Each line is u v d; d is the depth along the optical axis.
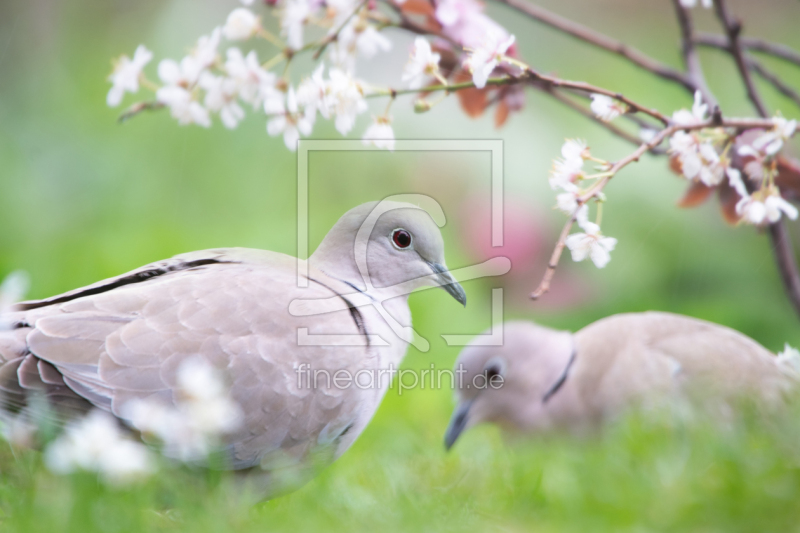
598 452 8.03
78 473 6.70
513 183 18.05
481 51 8.00
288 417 7.46
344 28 9.07
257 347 7.36
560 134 19.08
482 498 7.58
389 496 7.76
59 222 18.17
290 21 8.91
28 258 15.76
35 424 7.00
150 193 19.19
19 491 7.08
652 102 21.41
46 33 22.42
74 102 21.03
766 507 6.56
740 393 9.36
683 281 17.33
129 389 7.05
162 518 6.82
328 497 7.69
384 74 19.45
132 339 7.17
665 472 7.10
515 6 10.59
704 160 8.38
